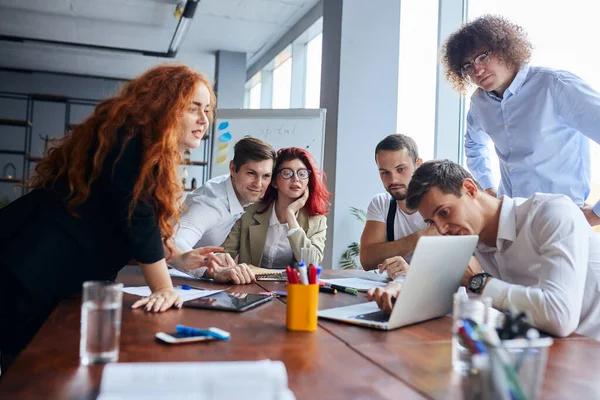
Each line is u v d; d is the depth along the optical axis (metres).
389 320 1.07
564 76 2.05
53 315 1.13
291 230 2.22
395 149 2.21
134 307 1.21
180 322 1.09
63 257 1.27
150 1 5.52
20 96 8.79
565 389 0.75
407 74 4.14
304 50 6.44
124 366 0.62
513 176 2.29
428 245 1.05
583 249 1.16
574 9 2.56
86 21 6.20
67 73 8.87
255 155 2.14
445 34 3.67
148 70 1.40
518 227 1.30
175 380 0.58
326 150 4.22
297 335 1.01
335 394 0.70
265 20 6.09
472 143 2.62
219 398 0.53
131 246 1.28
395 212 2.34
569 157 2.14
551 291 1.09
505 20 2.15
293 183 2.30
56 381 0.72
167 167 1.30
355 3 4.11
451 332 1.07
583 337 1.08
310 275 1.06
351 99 4.10
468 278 1.32
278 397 0.57
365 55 4.12
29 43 7.06
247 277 1.72
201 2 5.60
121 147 1.26
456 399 0.69
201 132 1.52
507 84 2.20
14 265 1.21
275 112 4.01
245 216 2.38
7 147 8.73
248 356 0.86
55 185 1.31
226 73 7.28
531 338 0.65
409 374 0.79
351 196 4.09
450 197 1.27
